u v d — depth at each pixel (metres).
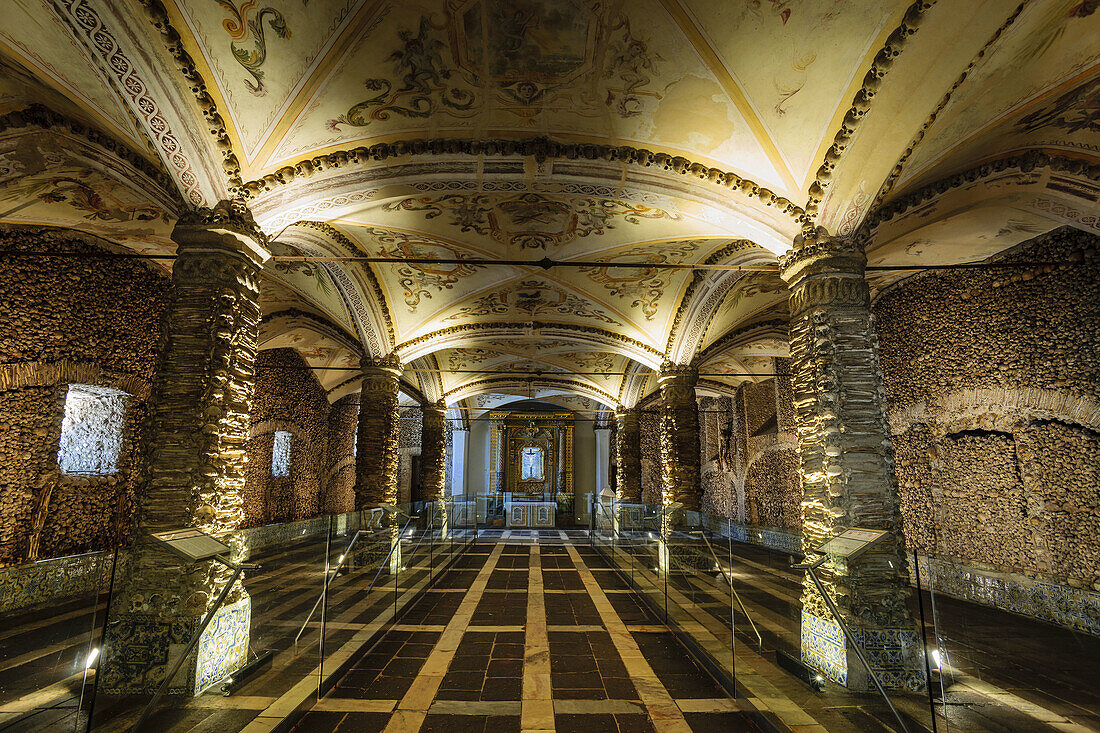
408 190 6.32
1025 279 7.46
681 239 8.19
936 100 4.67
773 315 11.53
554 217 8.12
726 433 19.52
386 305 10.95
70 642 3.99
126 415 8.93
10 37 4.24
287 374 15.41
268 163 5.41
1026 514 7.45
